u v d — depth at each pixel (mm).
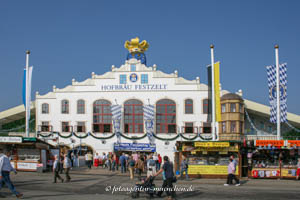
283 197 16297
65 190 18016
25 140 26172
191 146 24891
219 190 18500
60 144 42625
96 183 20953
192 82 42312
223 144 24391
